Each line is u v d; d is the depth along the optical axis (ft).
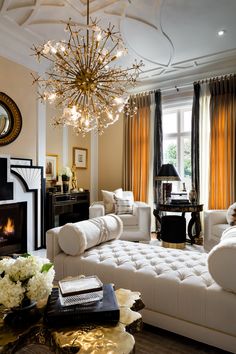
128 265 6.31
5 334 3.61
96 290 4.09
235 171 13.41
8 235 11.82
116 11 9.68
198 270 5.93
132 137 16.74
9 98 11.70
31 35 11.26
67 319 3.72
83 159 17.84
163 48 12.31
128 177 16.92
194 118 14.62
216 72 14.12
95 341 3.39
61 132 16.08
